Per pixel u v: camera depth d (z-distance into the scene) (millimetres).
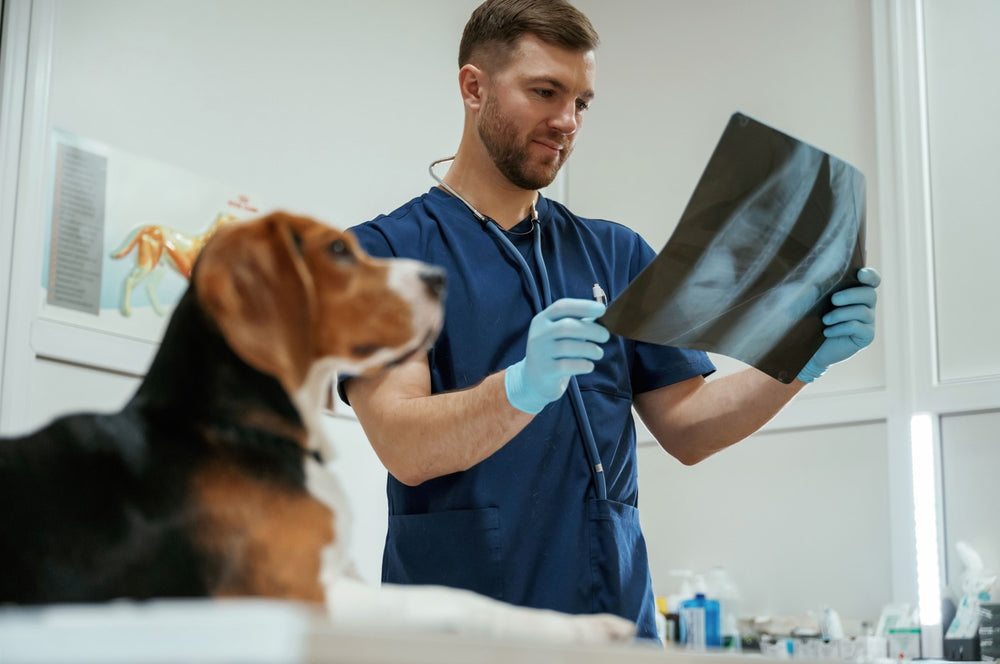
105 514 595
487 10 1470
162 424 634
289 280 683
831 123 2707
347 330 707
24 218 1854
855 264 1290
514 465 1350
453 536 1322
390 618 608
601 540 1351
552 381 1150
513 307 1428
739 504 2670
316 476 663
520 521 1330
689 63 2975
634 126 3047
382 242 1405
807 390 2629
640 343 1528
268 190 2301
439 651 465
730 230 1074
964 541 2344
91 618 410
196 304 664
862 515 2484
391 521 1392
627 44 3096
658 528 2791
